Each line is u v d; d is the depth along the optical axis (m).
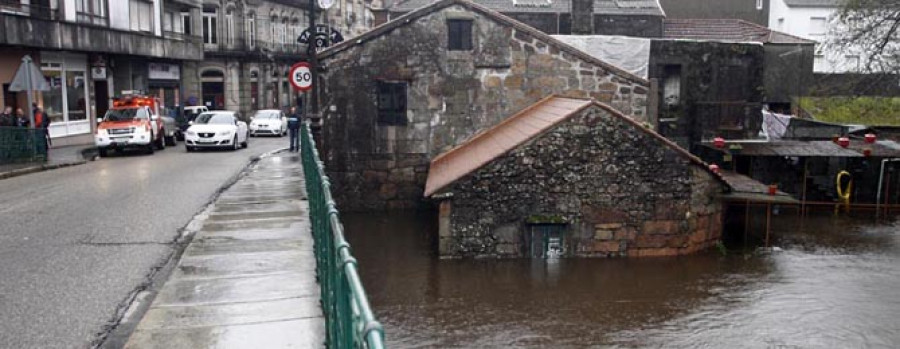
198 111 39.94
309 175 11.98
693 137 25.30
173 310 6.96
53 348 6.12
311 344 6.07
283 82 57.84
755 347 12.03
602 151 16.53
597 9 30.22
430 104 20.66
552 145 16.45
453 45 20.55
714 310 13.73
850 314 13.55
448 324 13.02
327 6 23.53
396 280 15.27
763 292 14.77
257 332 6.34
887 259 17.52
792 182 24.12
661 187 16.72
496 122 20.80
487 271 15.82
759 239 19.31
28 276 8.41
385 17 32.88
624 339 12.38
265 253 9.31
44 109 29.02
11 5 25.88
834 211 23.66
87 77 33.12
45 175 19.52
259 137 39.53
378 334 2.73
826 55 40.84
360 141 20.67
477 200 16.45
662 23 30.11
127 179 18.20
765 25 48.09
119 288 7.92
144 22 37.12
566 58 20.59
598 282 15.20
